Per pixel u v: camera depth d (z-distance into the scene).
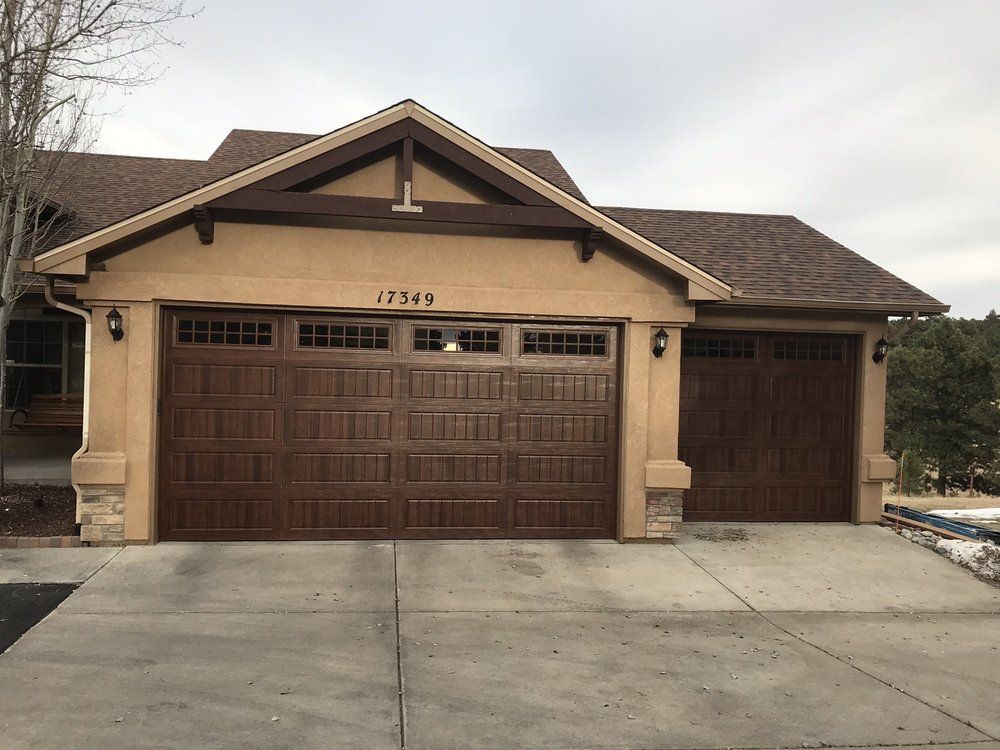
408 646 5.22
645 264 8.17
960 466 27.83
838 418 9.56
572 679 4.78
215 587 6.31
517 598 6.33
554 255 8.05
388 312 7.84
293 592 6.26
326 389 7.85
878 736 4.16
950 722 4.36
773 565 7.58
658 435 8.26
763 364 9.44
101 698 4.29
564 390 8.24
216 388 7.66
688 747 3.99
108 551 7.21
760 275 9.49
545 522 8.23
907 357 29.22
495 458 8.14
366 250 7.74
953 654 5.43
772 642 5.55
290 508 7.80
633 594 6.55
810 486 9.52
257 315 7.73
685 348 9.33
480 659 5.04
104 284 7.25
